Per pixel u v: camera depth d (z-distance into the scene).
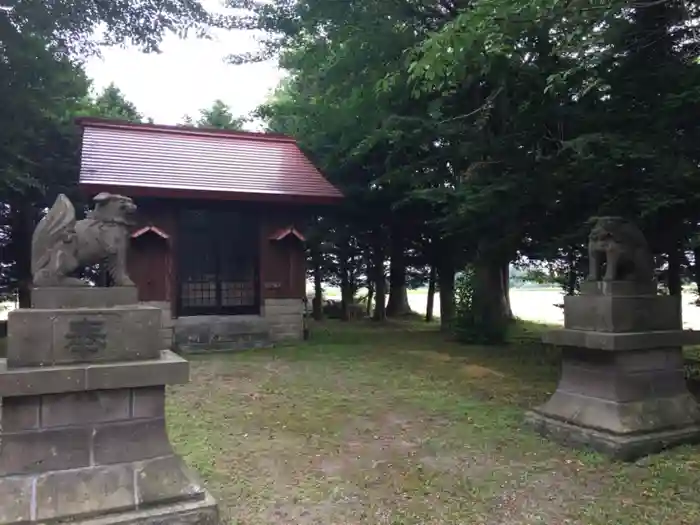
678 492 5.07
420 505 4.89
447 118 12.04
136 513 4.12
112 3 13.09
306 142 18.92
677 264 10.40
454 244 16.31
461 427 7.12
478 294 14.62
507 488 5.23
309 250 20.59
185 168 14.23
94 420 4.21
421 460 5.97
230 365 11.39
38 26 12.83
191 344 13.53
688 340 6.57
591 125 8.64
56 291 4.27
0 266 17.77
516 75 9.26
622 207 8.38
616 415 6.17
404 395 8.83
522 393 8.97
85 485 4.11
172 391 9.05
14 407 4.03
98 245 4.50
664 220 8.56
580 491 5.16
